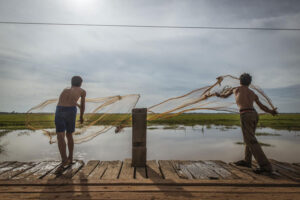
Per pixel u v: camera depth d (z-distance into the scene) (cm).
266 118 4225
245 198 262
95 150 981
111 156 855
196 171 389
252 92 388
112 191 282
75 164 427
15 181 312
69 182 308
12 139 1338
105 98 455
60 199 255
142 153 418
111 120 446
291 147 1056
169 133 1755
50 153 920
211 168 409
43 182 308
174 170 395
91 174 361
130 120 441
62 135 389
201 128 2241
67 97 400
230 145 1153
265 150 980
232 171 388
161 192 280
